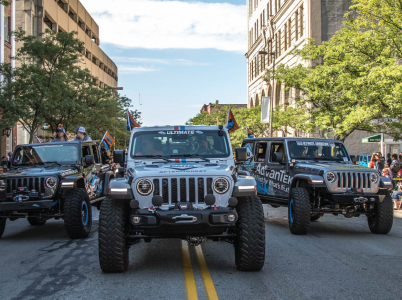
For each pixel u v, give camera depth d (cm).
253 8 5972
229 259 669
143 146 709
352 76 1858
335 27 3347
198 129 724
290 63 3916
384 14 1662
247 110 4150
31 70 2206
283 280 546
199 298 473
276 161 1101
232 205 564
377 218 900
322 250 739
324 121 1955
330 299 472
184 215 544
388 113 1680
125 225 585
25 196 848
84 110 2502
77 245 809
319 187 912
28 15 3597
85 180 998
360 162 2414
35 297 488
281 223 1077
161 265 631
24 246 809
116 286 524
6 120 2014
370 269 605
